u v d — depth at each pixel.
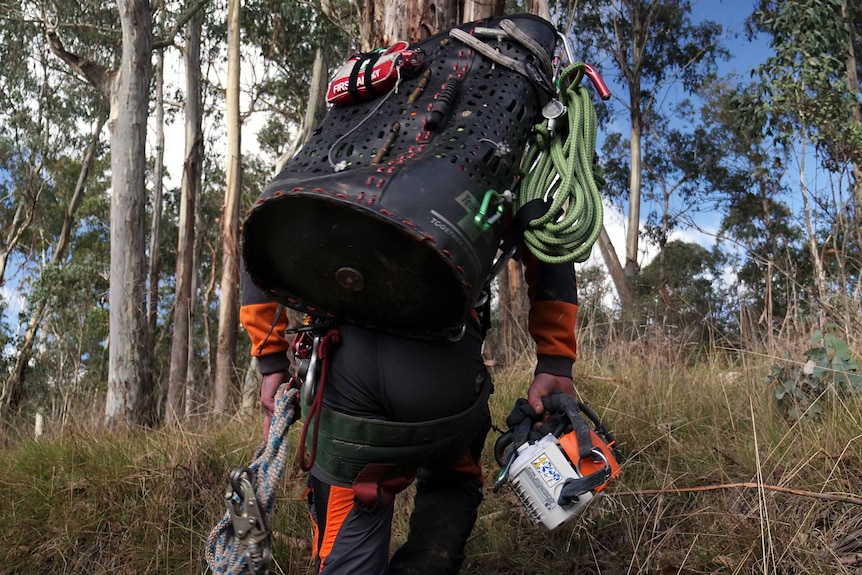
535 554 2.63
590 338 4.93
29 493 3.31
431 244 1.37
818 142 10.24
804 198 5.93
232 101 14.06
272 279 1.63
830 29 11.23
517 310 7.93
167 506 3.01
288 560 2.64
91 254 21.92
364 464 1.61
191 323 17.27
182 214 17.62
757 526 2.34
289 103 21.02
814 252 5.76
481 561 2.62
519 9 14.77
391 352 1.59
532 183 1.71
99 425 4.42
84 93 22.17
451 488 1.92
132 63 11.93
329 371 1.62
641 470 2.96
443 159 1.49
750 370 3.90
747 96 11.70
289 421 1.68
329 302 1.58
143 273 11.68
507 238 1.73
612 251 20.08
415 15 3.43
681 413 3.44
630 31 26.17
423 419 1.61
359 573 1.60
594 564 2.50
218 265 26.23
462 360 1.67
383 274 1.48
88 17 17.20
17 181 24.38
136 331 11.31
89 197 26.58
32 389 18.86
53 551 2.98
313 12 16.08
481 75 1.69
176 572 2.76
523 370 4.43
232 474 1.61
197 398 5.64
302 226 1.47
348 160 1.55
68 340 20.73
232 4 14.17
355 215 1.42
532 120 1.71
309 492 1.79
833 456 2.60
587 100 1.78
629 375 4.08
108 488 3.21
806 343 4.02
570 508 1.78
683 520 2.53
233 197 13.52
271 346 1.81
